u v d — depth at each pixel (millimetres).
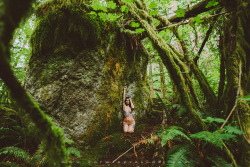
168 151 2139
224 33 2170
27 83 2854
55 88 2789
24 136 2734
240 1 1751
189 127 2682
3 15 316
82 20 2910
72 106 2834
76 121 2803
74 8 2904
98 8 2295
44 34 2848
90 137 2840
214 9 2475
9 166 2049
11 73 466
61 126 2676
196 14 2854
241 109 1593
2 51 369
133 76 4137
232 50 2004
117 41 3627
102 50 3248
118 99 3564
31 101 566
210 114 2717
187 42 5020
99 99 3135
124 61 3842
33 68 2865
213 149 1962
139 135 3154
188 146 2152
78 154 2219
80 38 2982
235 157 1811
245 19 1690
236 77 1891
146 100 4430
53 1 2893
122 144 2812
